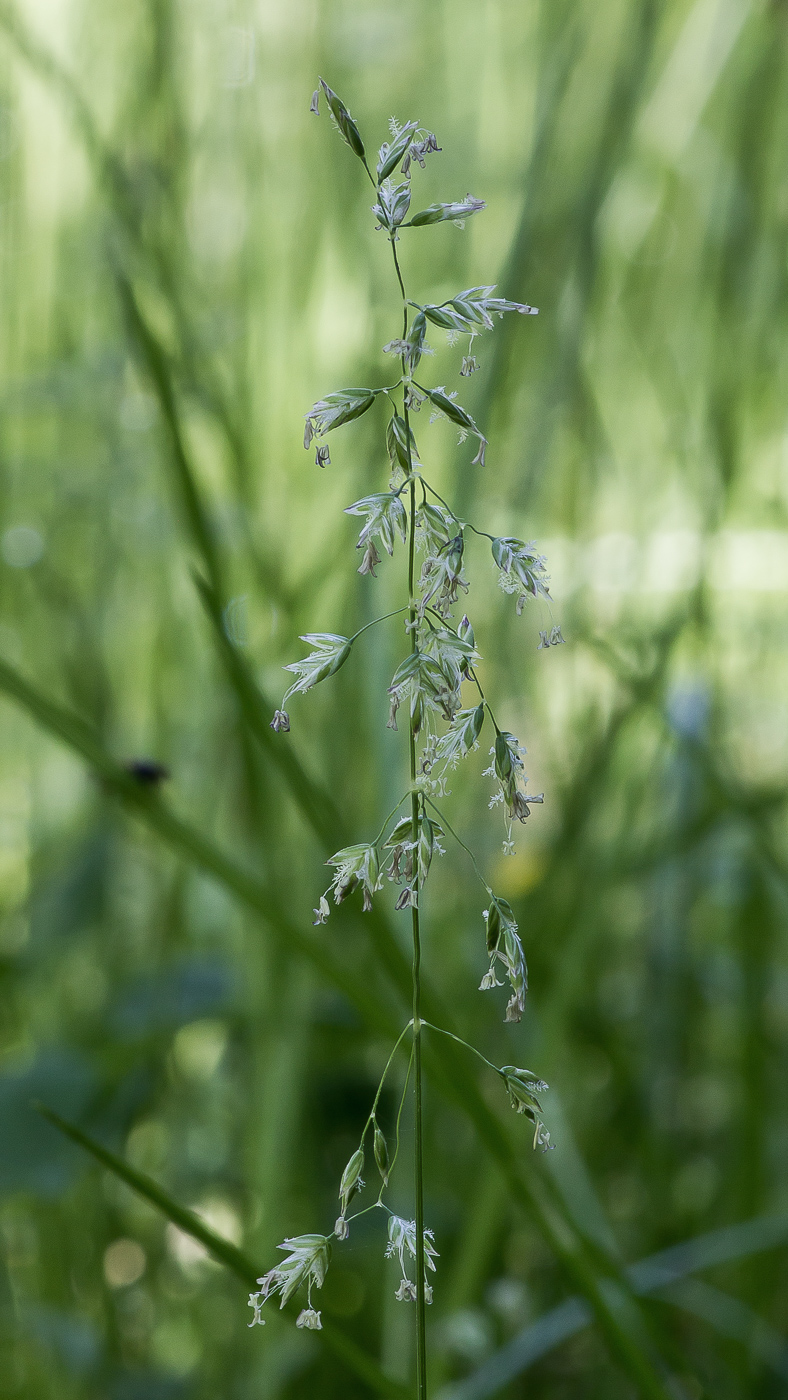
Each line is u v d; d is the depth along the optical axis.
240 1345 0.50
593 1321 0.39
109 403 0.63
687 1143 0.63
